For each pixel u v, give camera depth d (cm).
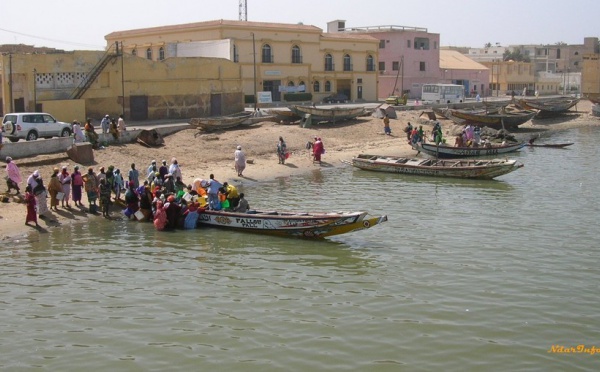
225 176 3759
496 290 1886
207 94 5728
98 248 2353
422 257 2211
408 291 1888
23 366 1466
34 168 3306
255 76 6744
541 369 1430
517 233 2506
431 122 6284
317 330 1627
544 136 6241
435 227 2611
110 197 2883
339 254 2259
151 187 2847
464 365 1448
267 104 7156
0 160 3303
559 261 2152
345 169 4166
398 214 2858
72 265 2159
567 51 16425
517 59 15200
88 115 5038
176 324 1675
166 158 4006
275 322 1678
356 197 3247
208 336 1603
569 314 1712
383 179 3784
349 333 1606
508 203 3061
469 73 11012
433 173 3844
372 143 5219
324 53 8069
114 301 1838
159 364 1468
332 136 5334
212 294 1881
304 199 3206
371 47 8594
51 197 2848
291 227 2452
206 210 2636
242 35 7162
